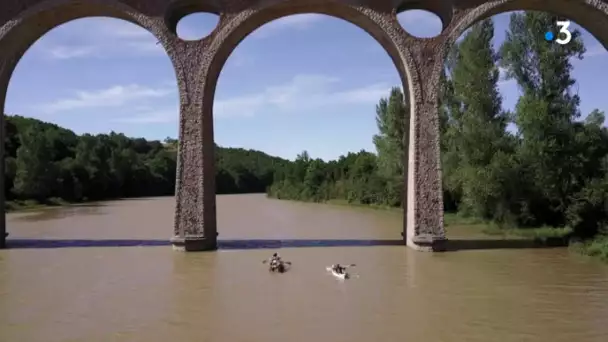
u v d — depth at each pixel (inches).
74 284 561.6
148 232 1041.5
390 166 1633.9
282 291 530.6
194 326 418.0
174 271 626.5
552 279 581.6
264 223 1278.3
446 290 533.6
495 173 1000.9
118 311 460.4
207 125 768.3
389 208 1692.9
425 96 749.9
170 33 754.8
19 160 1991.9
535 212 999.6
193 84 751.7
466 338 390.0
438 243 752.3
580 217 866.8
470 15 753.0
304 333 400.8
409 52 749.9
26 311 461.7
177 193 757.3
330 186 2352.4
